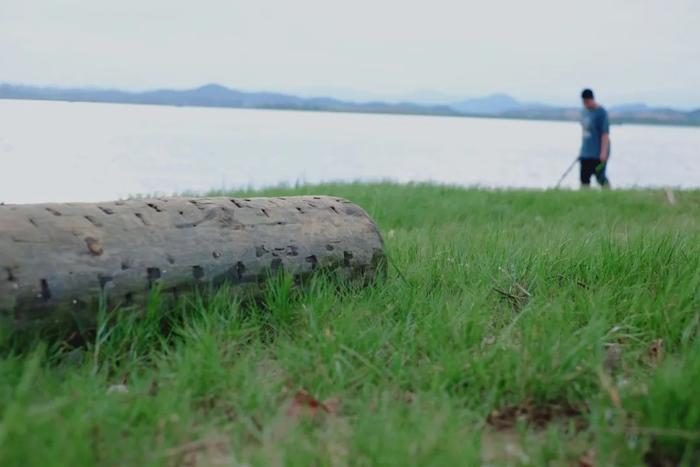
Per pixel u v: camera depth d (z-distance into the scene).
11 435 2.46
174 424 2.87
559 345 3.46
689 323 3.97
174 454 2.72
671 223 8.96
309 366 3.47
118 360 3.56
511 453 2.83
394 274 5.04
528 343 3.51
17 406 2.54
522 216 9.79
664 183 22.27
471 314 3.96
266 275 4.18
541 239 6.34
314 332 3.75
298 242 4.36
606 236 5.87
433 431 2.72
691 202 11.91
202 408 3.12
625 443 2.77
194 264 3.88
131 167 18.81
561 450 2.80
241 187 12.08
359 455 2.65
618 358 3.62
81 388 3.03
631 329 3.96
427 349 3.69
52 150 21.11
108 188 14.66
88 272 3.50
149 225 3.84
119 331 3.61
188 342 3.56
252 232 4.20
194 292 3.88
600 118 15.38
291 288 4.24
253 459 2.59
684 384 2.92
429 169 24.89
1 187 13.65
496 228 7.48
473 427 2.97
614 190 13.37
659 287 4.55
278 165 22.84
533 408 3.17
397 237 6.65
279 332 3.99
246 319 4.06
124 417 2.88
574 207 10.88
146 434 2.81
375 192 11.23
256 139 35.75
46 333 3.42
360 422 2.88
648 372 3.51
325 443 2.74
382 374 3.37
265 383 3.33
